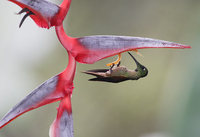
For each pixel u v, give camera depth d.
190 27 9.32
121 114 10.63
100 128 10.65
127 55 9.59
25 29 9.89
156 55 10.04
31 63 10.30
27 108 4.12
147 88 10.34
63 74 4.15
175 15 10.30
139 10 10.81
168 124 6.54
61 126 4.15
